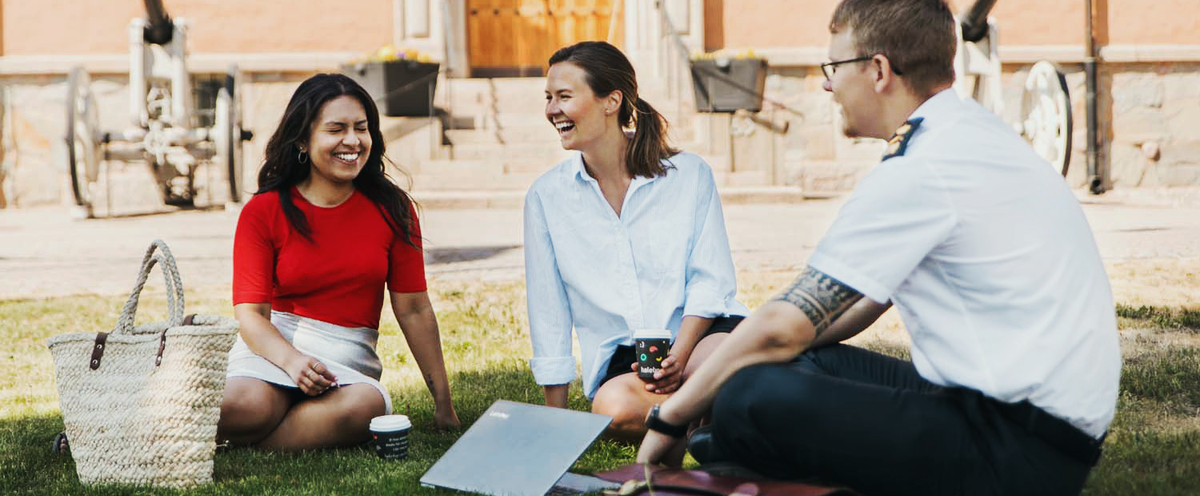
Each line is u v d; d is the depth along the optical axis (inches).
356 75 419.8
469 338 182.5
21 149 466.6
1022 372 73.8
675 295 113.7
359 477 103.3
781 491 74.4
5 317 201.3
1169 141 485.4
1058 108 419.8
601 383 117.6
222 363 103.2
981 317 75.3
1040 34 482.3
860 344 163.5
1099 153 484.4
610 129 113.7
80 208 398.9
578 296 117.4
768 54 479.2
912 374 88.1
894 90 79.8
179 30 413.7
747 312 116.8
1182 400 125.1
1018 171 75.0
